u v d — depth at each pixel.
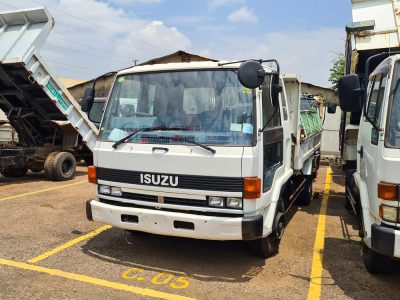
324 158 13.09
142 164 4.52
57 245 5.47
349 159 6.77
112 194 4.81
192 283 4.33
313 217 7.07
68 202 8.06
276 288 4.22
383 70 4.30
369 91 4.86
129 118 4.85
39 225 6.41
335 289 4.22
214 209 4.23
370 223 4.22
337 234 6.08
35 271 4.59
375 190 3.97
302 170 7.36
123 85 5.04
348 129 6.68
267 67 4.98
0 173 11.23
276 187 4.93
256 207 4.21
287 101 6.41
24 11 9.26
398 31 6.28
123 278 4.44
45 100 10.15
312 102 9.38
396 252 3.60
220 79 4.55
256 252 5.00
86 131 11.21
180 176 4.33
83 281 4.34
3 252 5.17
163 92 4.75
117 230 6.14
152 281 4.37
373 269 4.47
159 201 4.48
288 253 5.24
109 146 4.82
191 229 4.26
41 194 8.86
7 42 9.34
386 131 3.82
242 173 4.14
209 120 4.43
